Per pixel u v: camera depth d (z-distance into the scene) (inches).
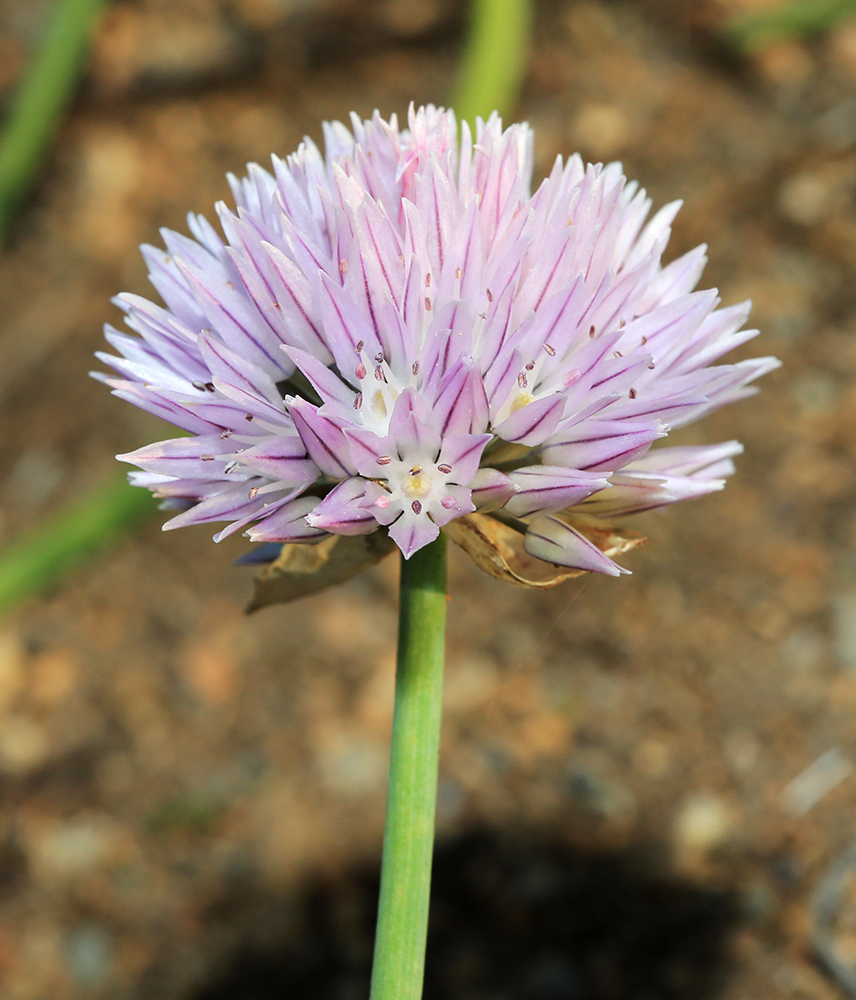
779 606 12.6
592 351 7.5
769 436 14.0
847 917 10.2
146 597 15.1
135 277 18.1
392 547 7.8
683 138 17.4
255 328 7.7
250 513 7.6
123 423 16.7
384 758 13.0
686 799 11.6
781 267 15.5
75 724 14.0
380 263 7.5
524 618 13.5
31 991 11.7
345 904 12.0
